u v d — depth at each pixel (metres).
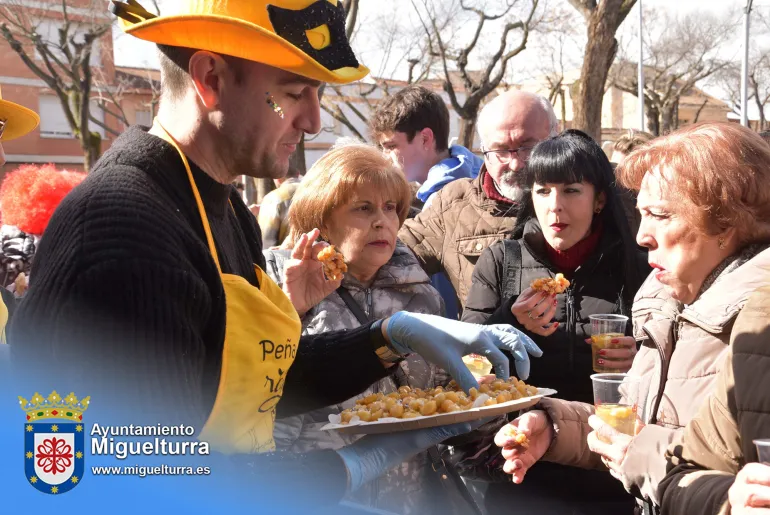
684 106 62.38
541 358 3.13
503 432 2.40
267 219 5.11
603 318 2.89
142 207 1.46
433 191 4.84
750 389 1.58
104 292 1.35
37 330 1.39
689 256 1.99
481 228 3.99
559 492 2.76
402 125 4.98
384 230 2.84
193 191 1.64
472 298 3.38
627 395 2.18
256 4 1.59
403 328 2.21
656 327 2.17
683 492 1.70
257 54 1.58
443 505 2.51
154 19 1.57
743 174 1.90
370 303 2.87
